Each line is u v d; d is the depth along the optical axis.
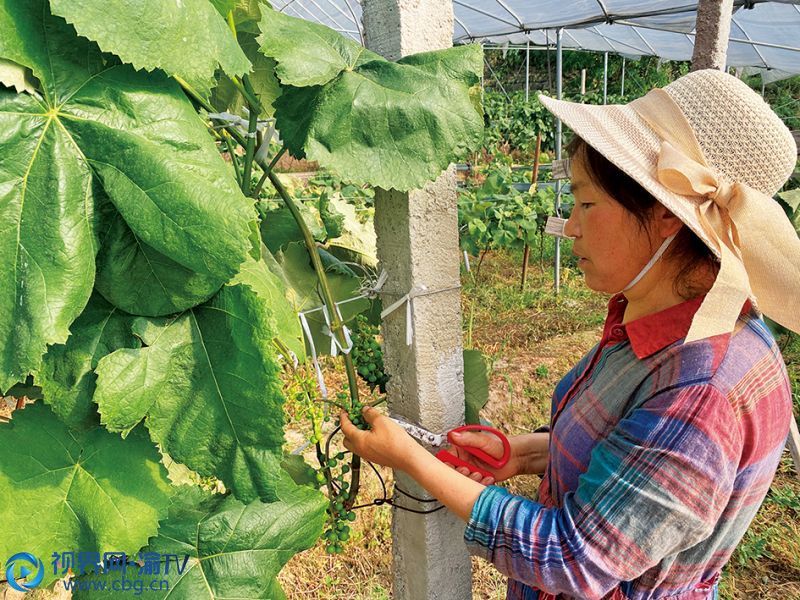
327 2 7.83
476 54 1.27
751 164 1.04
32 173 0.91
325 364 4.92
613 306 1.29
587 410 1.19
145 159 0.92
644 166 1.04
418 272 1.46
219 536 1.38
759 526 3.45
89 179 0.95
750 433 1.01
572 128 1.07
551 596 1.25
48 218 0.91
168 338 1.08
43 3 0.91
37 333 0.89
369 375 1.60
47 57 0.91
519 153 14.54
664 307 1.12
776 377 1.05
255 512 1.41
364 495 3.42
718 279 0.95
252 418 1.08
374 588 2.92
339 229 1.96
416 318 1.49
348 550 3.15
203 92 1.20
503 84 19.09
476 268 7.95
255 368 1.06
